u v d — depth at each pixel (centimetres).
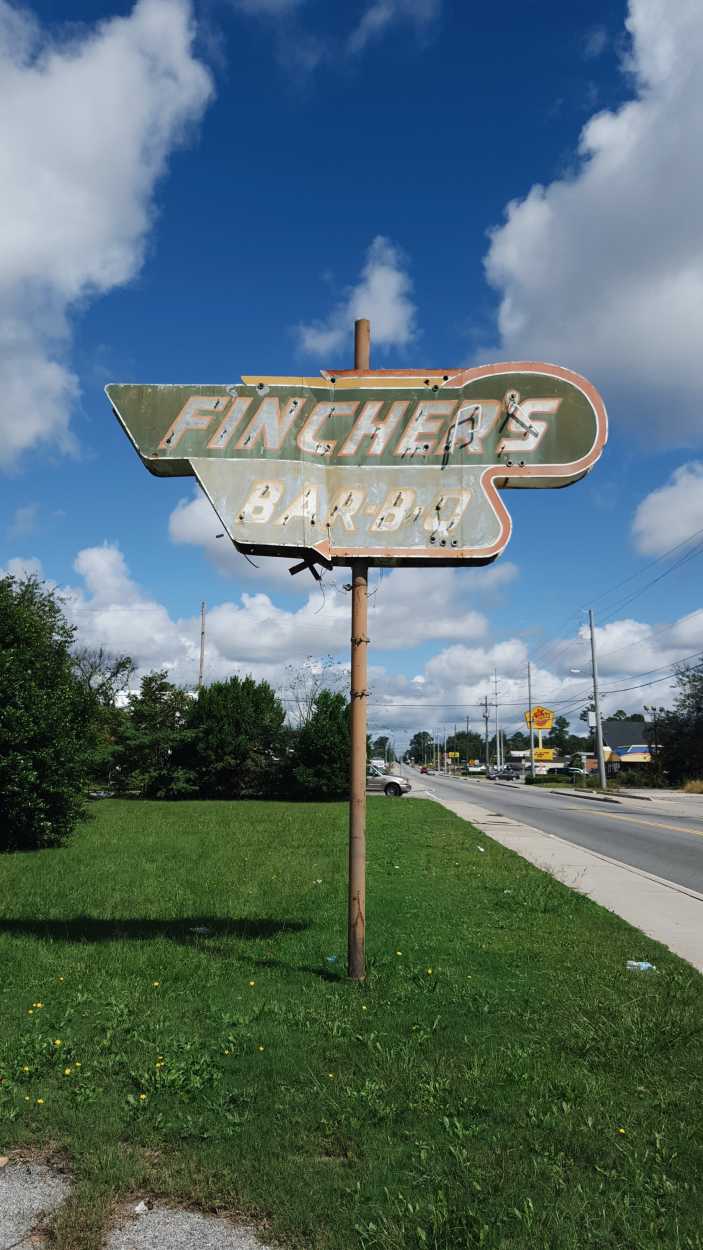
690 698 5628
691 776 5572
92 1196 327
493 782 7881
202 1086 430
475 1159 352
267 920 883
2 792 1545
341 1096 416
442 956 718
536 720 8319
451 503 704
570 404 711
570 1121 389
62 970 662
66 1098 416
